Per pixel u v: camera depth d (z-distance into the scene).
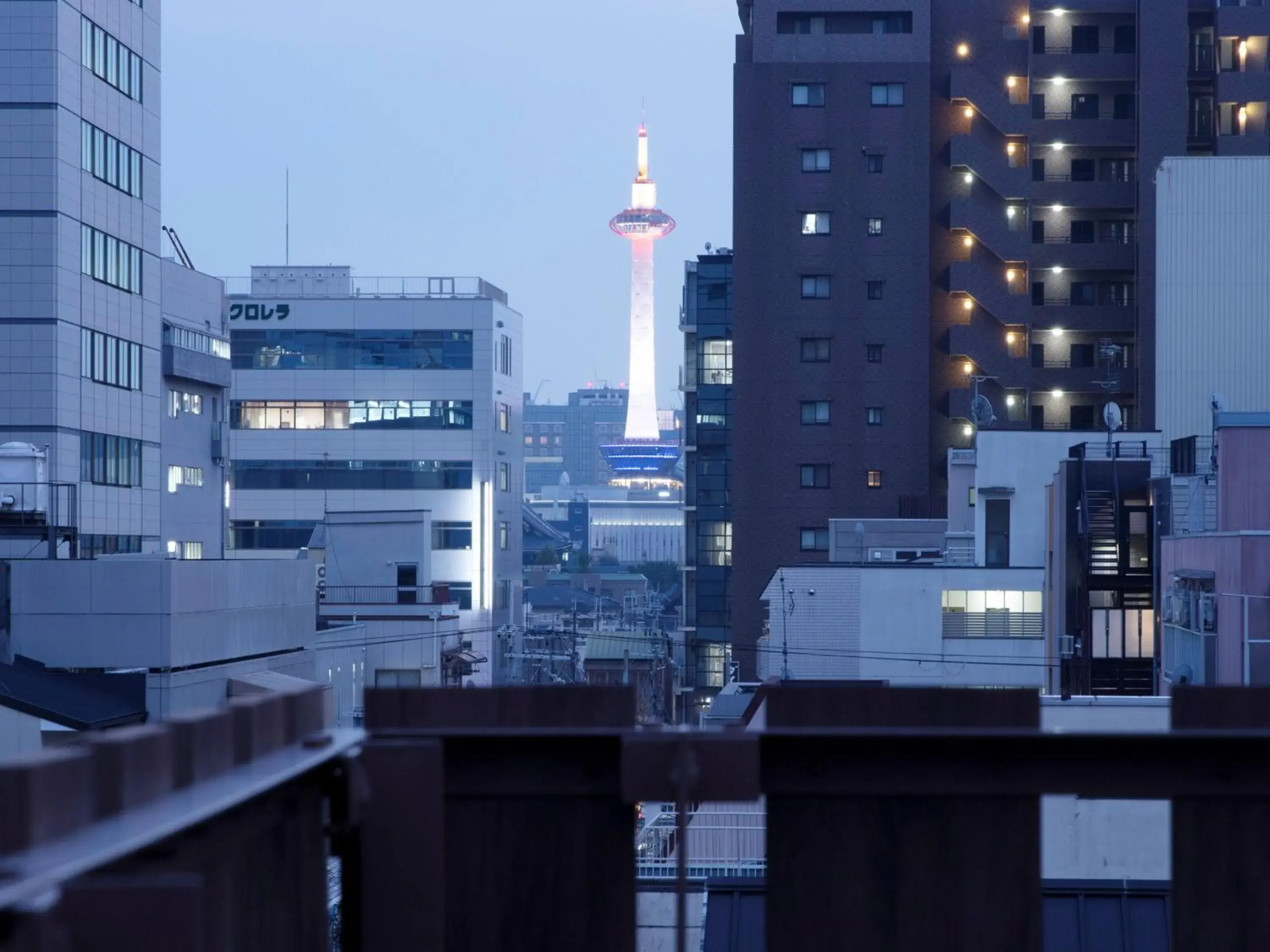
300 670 91.69
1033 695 9.91
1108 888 31.78
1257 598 76.81
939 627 126.50
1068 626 112.19
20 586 71.94
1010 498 135.88
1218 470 92.75
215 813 7.48
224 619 79.31
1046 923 31.33
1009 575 126.00
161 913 6.41
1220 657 81.06
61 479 121.62
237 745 8.62
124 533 135.38
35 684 65.38
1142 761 9.55
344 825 9.67
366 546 165.88
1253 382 151.12
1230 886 9.54
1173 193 152.25
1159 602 106.06
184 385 167.75
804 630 127.75
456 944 9.98
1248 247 152.00
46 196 121.19
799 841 9.60
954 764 9.59
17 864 6.19
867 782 9.60
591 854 10.01
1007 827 9.55
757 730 9.55
